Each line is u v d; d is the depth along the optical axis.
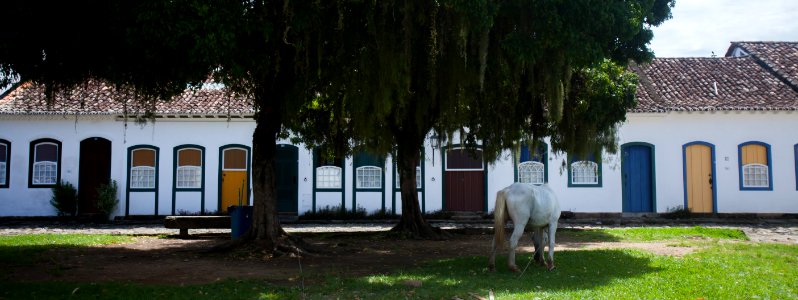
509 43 9.88
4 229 19.11
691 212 22.48
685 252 11.99
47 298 7.25
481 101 13.77
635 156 22.83
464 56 10.43
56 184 22.72
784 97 22.81
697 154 22.70
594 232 16.56
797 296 7.29
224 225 16.06
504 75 11.91
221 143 23.14
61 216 22.50
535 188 9.42
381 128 13.99
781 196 22.42
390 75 10.31
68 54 9.64
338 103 12.55
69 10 9.05
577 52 9.72
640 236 15.55
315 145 18.17
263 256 11.62
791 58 25.81
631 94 15.01
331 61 10.81
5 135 22.77
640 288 7.69
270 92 12.24
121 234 16.81
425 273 9.24
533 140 15.47
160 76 9.61
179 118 22.98
